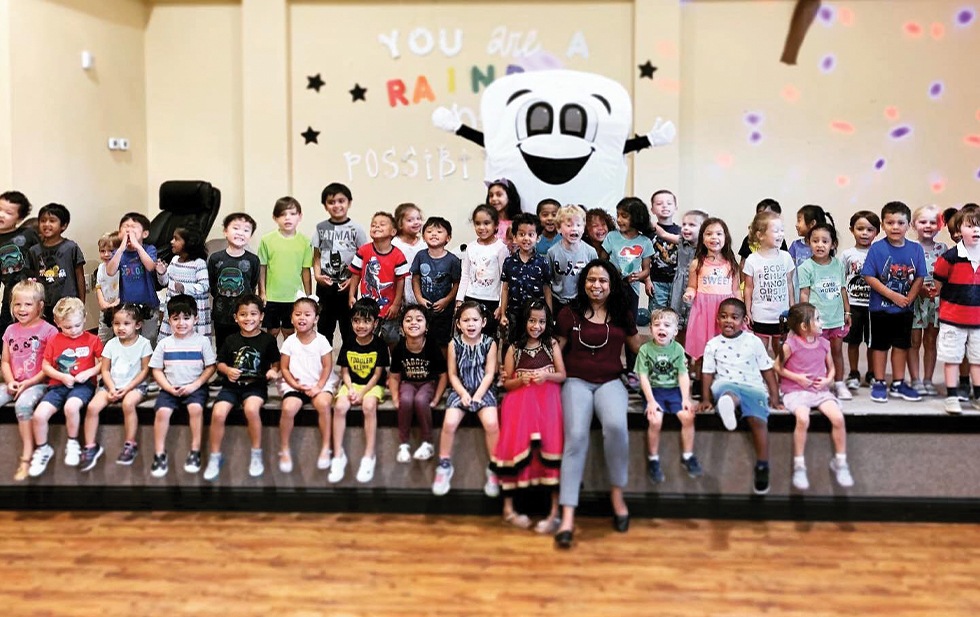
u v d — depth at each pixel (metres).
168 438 3.40
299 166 5.75
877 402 3.52
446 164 5.75
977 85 5.59
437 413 3.37
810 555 2.94
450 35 5.67
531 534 3.15
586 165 5.18
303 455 3.39
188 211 5.17
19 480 3.42
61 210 4.03
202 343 3.45
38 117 4.86
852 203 5.69
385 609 2.52
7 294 4.01
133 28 5.68
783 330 3.60
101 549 3.00
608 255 3.93
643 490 3.32
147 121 5.83
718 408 3.22
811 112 5.65
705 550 2.99
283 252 4.08
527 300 3.66
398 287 3.90
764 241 3.70
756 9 5.61
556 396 3.26
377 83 5.71
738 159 5.70
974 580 2.72
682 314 3.96
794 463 3.22
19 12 4.71
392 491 3.38
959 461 3.26
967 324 3.38
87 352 3.49
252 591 2.64
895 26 5.58
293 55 5.70
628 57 5.64
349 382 3.43
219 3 5.77
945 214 4.63
